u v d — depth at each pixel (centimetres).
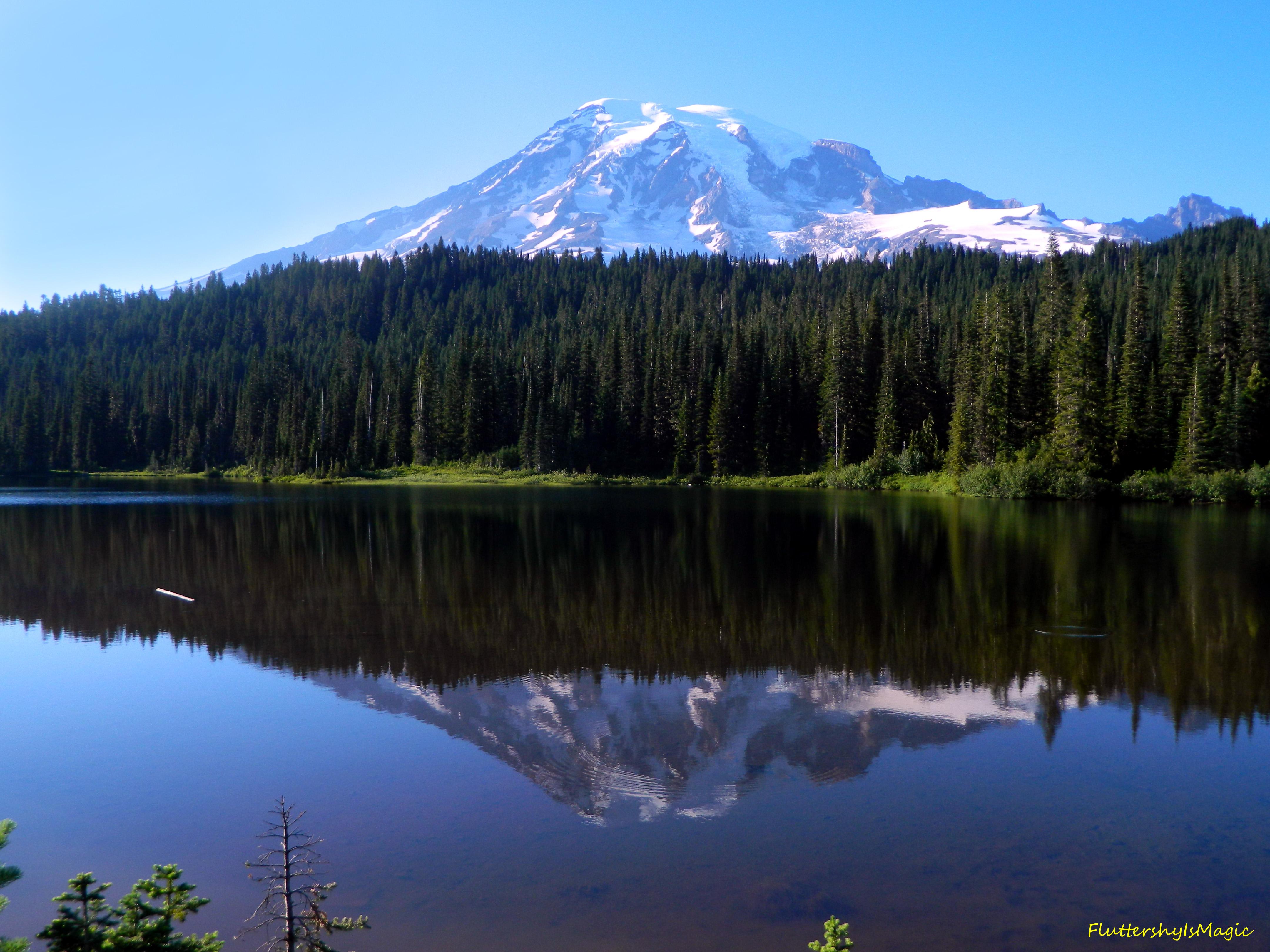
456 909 911
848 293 10581
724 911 905
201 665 1870
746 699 1602
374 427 11781
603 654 1931
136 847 1075
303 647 2009
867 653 1934
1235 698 1606
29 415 13075
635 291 17562
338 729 1462
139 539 4081
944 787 1208
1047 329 8244
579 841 1055
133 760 1342
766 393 10162
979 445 7875
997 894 937
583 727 1455
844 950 764
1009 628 2172
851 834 1072
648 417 10725
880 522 4888
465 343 12631
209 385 14062
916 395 9406
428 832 1084
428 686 1695
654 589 2716
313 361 14950
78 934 705
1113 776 1249
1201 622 2244
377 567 3158
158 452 13550
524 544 3847
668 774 1255
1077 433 7119
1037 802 1161
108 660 1917
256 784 1247
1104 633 2123
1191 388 7025
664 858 1013
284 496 7550
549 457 10344
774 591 2669
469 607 2444
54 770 1309
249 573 3047
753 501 6775
